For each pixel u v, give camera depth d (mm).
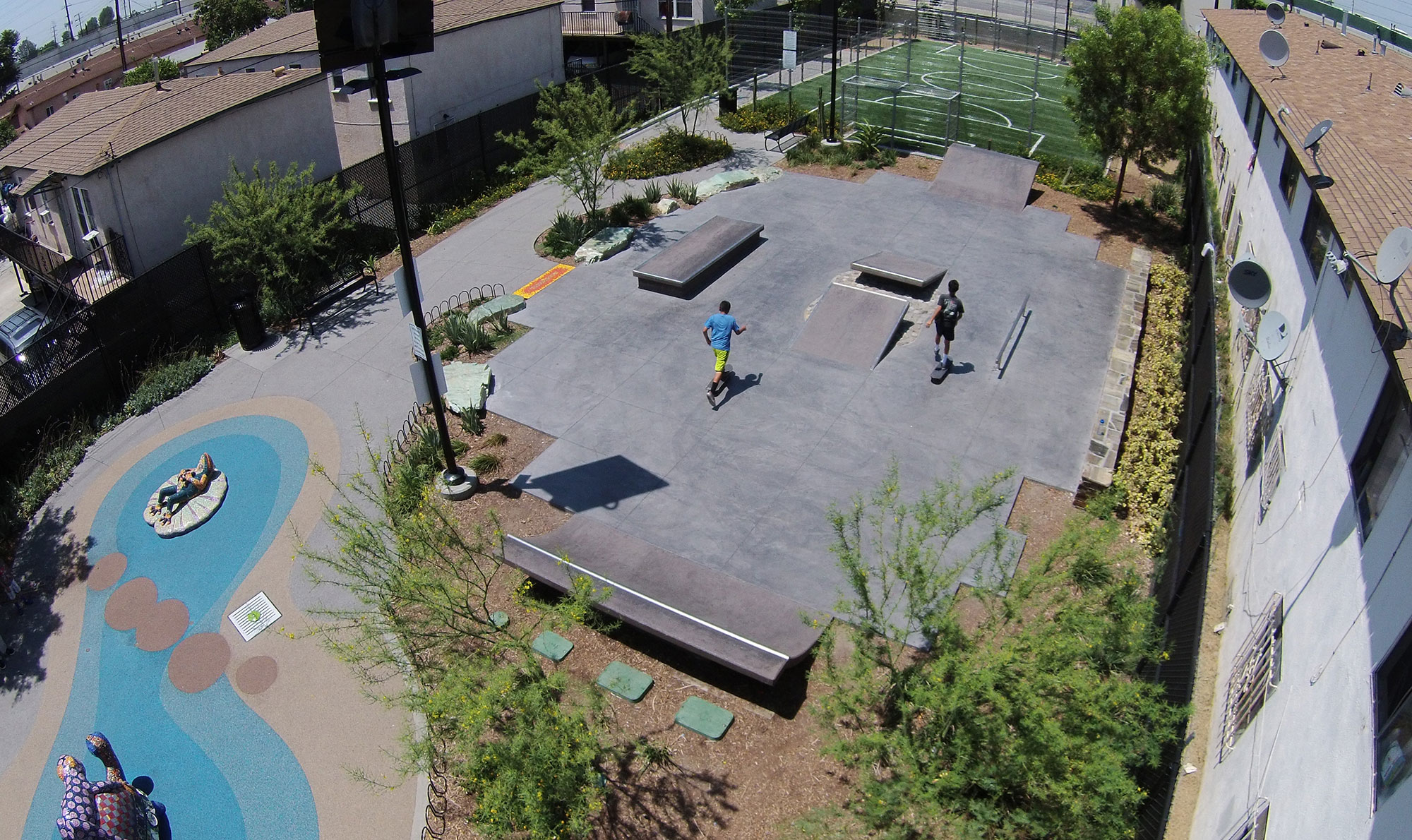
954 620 7945
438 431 13711
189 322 18656
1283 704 7543
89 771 10867
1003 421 13617
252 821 9945
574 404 14625
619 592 10297
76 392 16703
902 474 12656
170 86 23547
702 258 17719
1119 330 15852
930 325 14586
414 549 9828
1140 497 12062
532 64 30047
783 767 9172
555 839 7809
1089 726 7191
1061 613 7957
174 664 11867
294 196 18969
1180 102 18406
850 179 22359
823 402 14211
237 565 13188
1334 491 8055
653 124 27344
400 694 9711
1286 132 12023
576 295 17766
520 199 23328
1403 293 7031
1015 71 33031
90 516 14555
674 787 9070
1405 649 5527
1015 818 7090
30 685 12039
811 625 8969
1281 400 10711
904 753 7449
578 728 8164
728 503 12375
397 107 26125
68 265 22000
